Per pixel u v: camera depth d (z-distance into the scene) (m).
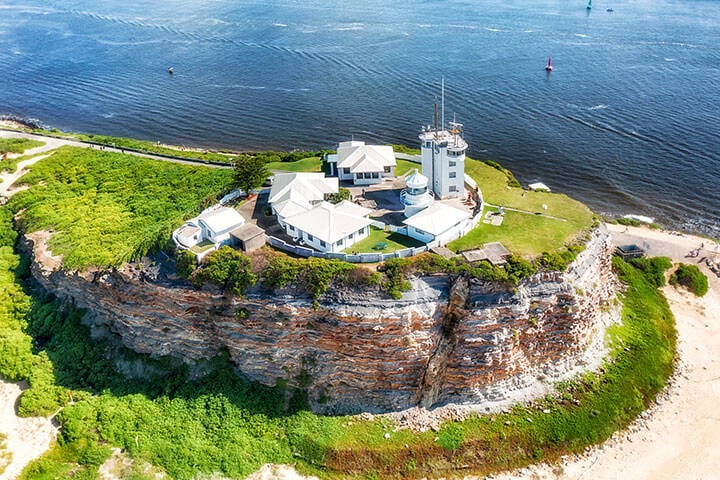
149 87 168.88
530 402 63.09
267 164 96.94
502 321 60.50
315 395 63.16
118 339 70.31
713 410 64.00
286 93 158.00
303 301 60.12
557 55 177.25
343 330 59.16
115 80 177.00
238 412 62.00
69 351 70.19
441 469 57.97
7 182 101.31
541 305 61.84
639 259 86.81
